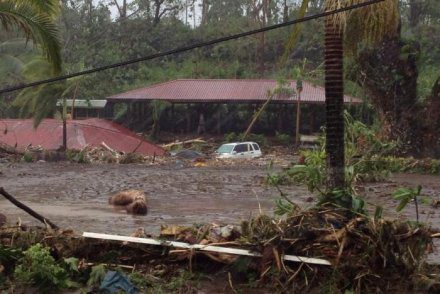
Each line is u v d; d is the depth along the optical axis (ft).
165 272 23.95
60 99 123.24
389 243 22.74
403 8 203.31
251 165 97.40
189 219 40.40
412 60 93.50
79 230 35.24
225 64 200.03
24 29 43.52
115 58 195.21
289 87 143.84
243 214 42.86
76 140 113.39
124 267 24.22
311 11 122.83
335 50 29.04
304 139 135.03
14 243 25.05
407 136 93.45
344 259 22.47
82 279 23.50
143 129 155.63
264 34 196.65
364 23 30.63
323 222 23.65
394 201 50.49
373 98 97.81
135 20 216.74
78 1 216.74
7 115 155.84
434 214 42.75
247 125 155.53
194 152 114.73
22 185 65.57
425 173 80.12
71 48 196.13
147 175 78.84
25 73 106.52
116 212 43.98
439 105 91.91
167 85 153.17
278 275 22.62
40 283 22.54
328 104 29.12
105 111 167.84
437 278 23.06
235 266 23.58
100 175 78.69
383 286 22.44
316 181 29.89
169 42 210.59
